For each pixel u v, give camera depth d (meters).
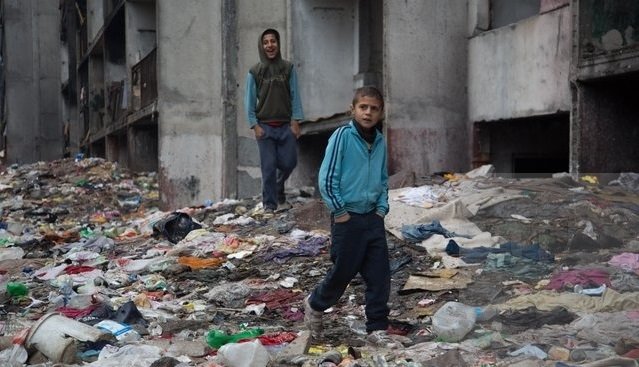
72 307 5.97
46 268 8.02
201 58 14.68
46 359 4.31
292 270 7.16
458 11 12.50
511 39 11.36
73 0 36.34
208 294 6.39
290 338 4.73
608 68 8.96
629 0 8.59
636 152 9.70
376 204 4.81
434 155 12.44
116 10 23.72
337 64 15.30
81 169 21.08
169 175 14.59
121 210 15.25
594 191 8.49
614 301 4.99
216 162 14.71
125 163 27.28
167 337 4.96
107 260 8.27
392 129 12.24
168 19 14.55
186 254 8.27
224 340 4.66
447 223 7.88
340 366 3.99
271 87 9.60
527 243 7.05
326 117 14.12
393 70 12.24
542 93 10.69
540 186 8.77
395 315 5.48
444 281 6.05
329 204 4.67
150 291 6.81
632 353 3.93
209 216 10.81
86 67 33.22
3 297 6.42
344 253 4.70
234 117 14.61
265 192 9.92
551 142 11.88
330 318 5.51
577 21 9.46
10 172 23.11
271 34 9.45
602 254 6.54
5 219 13.55
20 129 40.75
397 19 12.24
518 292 5.55
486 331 4.60
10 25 40.66
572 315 4.79
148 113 18.41
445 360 3.93
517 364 3.90
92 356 4.37
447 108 12.48
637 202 7.98
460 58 12.52
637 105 9.70
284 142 9.82
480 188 9.09
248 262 7.69
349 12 15.28
